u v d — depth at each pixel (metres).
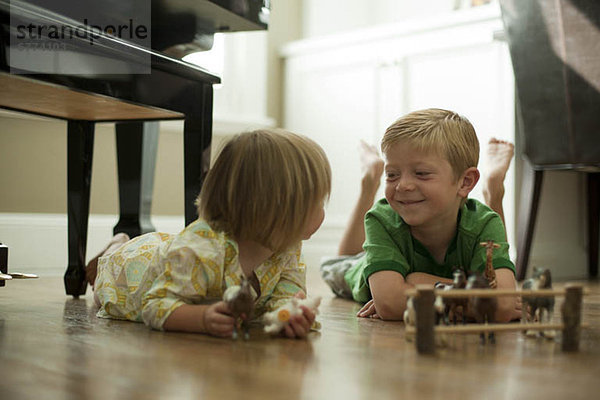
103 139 2.58
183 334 0.96
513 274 1.22
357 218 1.79
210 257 0.98
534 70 2.23
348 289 1.65
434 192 1.17
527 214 2.36
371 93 2.98
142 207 2.11
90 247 2.49
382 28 2.92
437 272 1.31
